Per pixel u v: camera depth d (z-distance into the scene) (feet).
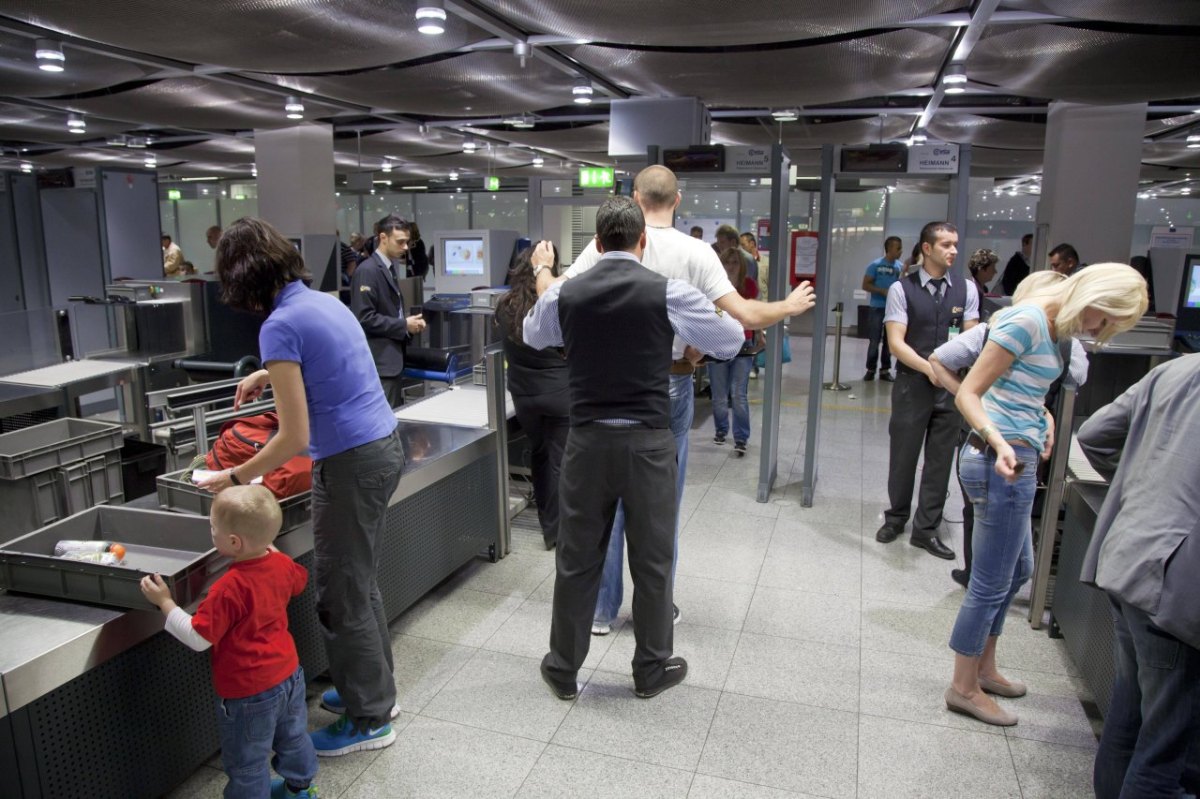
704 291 9.23
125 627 6.63
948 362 9.35
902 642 10.52
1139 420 6.35
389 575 10.19
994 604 8.51
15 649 6.05
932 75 20.39
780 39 14.99
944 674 9.76
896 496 13.92
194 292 20.30
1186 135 32.42
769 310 8.87
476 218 61.26
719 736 8.51
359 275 15.90
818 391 15.30
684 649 10.31
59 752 6.25
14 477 8.70
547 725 8.68
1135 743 6.56
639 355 7.95
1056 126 26.48
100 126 32.58
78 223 35.45
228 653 6.41
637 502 8.29
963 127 31.01
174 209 61.52
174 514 7.88
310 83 20.97
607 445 8.11
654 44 15.79
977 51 17.60
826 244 14.80
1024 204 50.83
